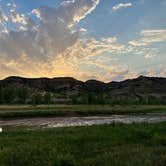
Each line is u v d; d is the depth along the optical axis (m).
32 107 102.56
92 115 83.44
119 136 19.17
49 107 104.06
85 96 160.88
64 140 17.30
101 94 161.62
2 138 18.80
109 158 11.39
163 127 24.53
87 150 14.23
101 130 22.70
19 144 15.81
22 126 42.94
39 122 54.78
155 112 98.88
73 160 11.30
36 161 11.59
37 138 18.52
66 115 81.75
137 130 21.12
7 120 64.12
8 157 12.02
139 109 106.50
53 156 12.05
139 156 11.25
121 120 54.53
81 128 25.25
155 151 12.47
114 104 151.38
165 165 9.81
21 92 151.25
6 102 145.38
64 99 195.25
